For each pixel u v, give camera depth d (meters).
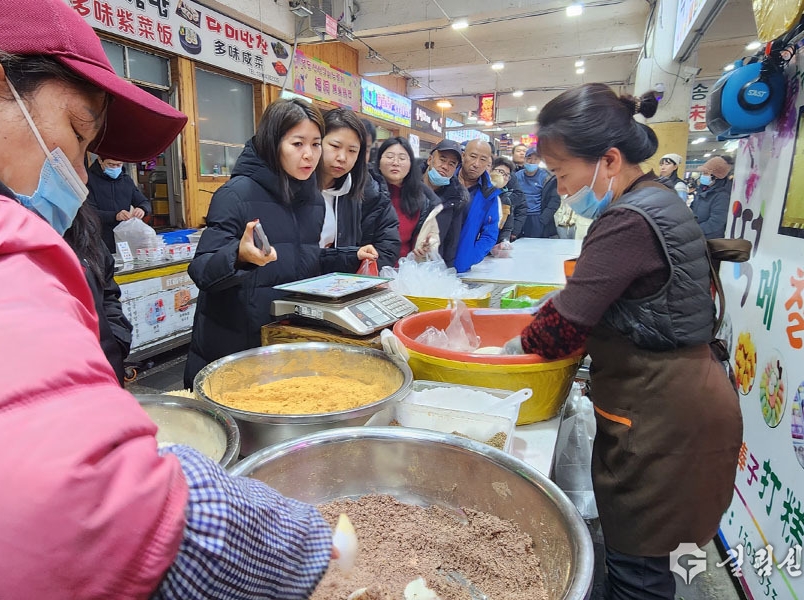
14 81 0.48
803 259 1.31
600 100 1.04
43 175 0.54
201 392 1.01
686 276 0.97
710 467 1.03
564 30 7.37
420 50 8.13
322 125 1.60
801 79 1.34
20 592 0.28
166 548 0.31
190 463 0.37
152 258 3.72
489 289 2.02
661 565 1.12
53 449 0.29
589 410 1.81
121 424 0.32
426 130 10.33
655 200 0.98
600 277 0.99
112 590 0.30
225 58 4.99
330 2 5.80
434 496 0.92
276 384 1.23
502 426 1.01
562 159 1.10
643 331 1.01
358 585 0.72
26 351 0.31
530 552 0.78
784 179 1.45
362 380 1.26
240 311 1.56
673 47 5.41
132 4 3.98
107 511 0.29
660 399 1.02
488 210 2.97
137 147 0.76
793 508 1.32
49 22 0.49
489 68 8.89
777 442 1.43
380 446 0.91
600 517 1.18
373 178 2.44
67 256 0.40
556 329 1.12
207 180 5.08
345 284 1.53
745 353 1.69
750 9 4.86
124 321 1.50
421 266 2.03
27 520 0.28
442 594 0.72
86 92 0.54
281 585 0.39
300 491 0.88
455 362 1.20
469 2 5.93
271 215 1.59
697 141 12.02
